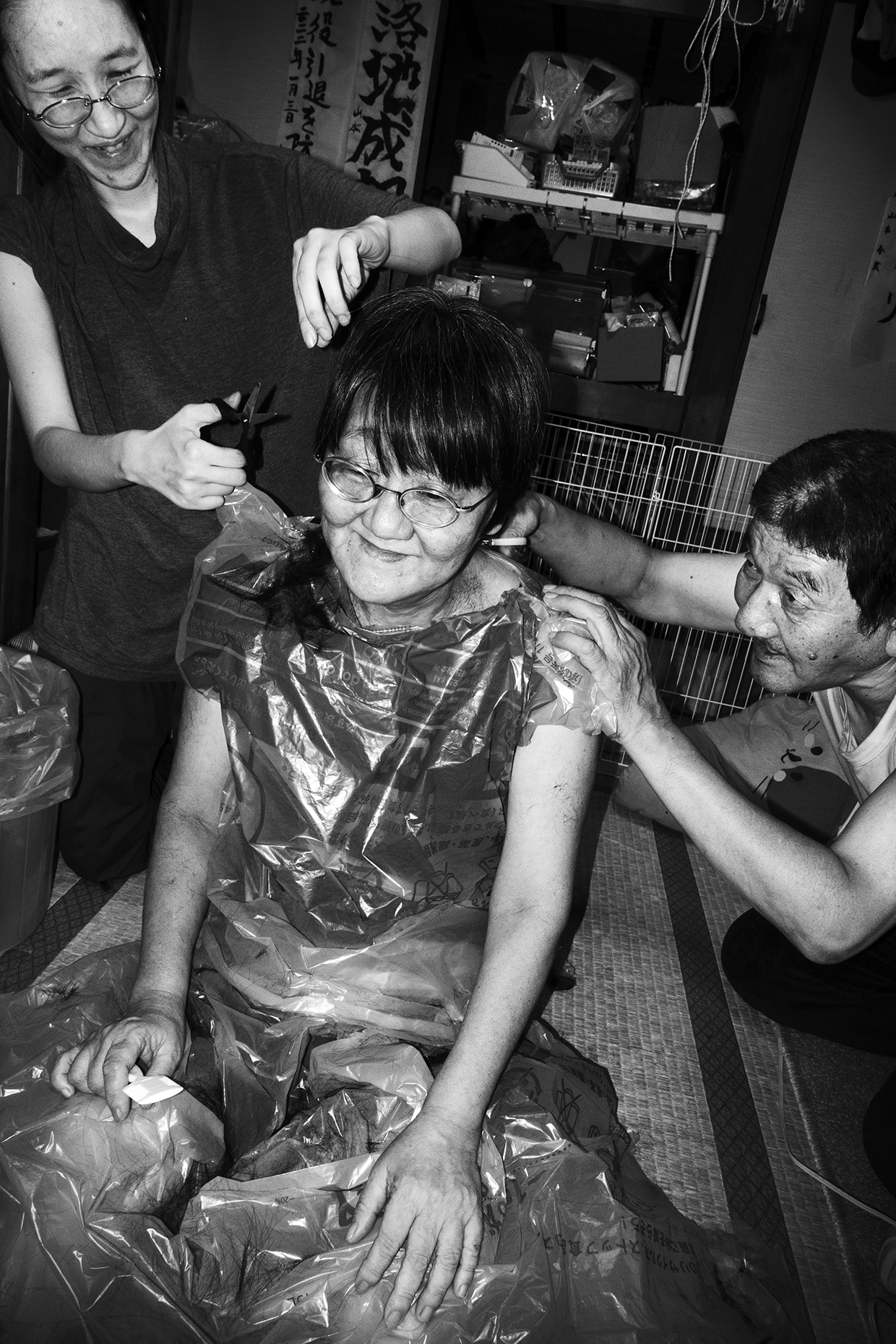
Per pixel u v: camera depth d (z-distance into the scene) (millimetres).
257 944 1021
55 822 1545
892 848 1107
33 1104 940
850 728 1423
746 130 2998
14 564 2158
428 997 1004
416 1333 814
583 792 959
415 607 912
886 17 2744
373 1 3098
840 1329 1076
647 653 1001
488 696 931
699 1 2830
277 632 950
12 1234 843
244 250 1396
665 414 3082
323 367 1479
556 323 3074
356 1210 837
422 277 1445
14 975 1453
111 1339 801
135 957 1179
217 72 3211
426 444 747
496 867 1036
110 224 1311
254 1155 954
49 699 1520
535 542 1408
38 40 1087
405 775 954
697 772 1042
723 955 1721
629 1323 849
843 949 1104
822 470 1030
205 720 1051
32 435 1360
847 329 3070
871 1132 1315
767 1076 1491
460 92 5148
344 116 3199
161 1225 872
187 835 1063
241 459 1070
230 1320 830
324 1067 973
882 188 2939
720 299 2984
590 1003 1585
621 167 2975
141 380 1411
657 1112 1373
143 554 1488
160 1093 887
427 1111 867
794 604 1067
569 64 2887
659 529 2984
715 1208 1222
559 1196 929
